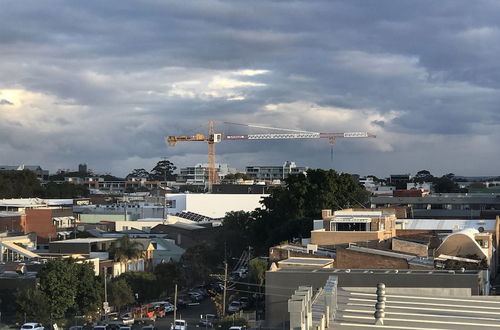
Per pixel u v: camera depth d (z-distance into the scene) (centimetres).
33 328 10350
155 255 15925
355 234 12181
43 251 14975
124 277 13175
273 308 8300
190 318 11956
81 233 18225
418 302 5419
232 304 12150
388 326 4566
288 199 16575
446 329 4509
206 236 18300
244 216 17962
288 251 10969
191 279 14725
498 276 11950
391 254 10488
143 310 12125
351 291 6050
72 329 10650
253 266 12338
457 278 7581
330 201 16138
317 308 4769
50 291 11394
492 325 4638
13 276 11756
